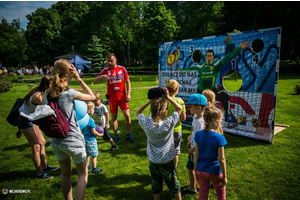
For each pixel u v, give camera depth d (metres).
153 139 2.28
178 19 39.59
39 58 42.44
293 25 22.42
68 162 2.41
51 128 2.06
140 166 3.67
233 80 16.52
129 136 4.94
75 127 2.30
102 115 4.07
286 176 3.14
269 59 4.27
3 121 7.19
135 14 41.25
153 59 33.16
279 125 5.38
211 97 3.09
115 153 4.24
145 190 2.96
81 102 2.65
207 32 38.97
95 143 3.33
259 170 3.35
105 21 41.75
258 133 4.56
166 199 2.73
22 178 3.33
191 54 5.68
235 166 3.50
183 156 3.98
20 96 12.98
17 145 4.95
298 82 13.29
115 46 43.84
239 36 4.68
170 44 6.20
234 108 4.94
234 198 2.69
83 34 42.16
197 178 2.48
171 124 2.27
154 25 32.12
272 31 4.18
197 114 2.53
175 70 6.14
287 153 3.91
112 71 4.64
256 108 4.56
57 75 2.18
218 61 5.12
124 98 4.77
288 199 2.62
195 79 5.66
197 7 38.03
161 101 2.29
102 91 13.65
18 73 32.34
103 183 3.15
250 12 24.28
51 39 42.25
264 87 4.40
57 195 2.89
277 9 22.34
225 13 27.98
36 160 3.29
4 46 46.09
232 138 4.82
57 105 2.15
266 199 2.64
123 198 2.77
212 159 2.14
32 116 2.01
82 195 2.28
